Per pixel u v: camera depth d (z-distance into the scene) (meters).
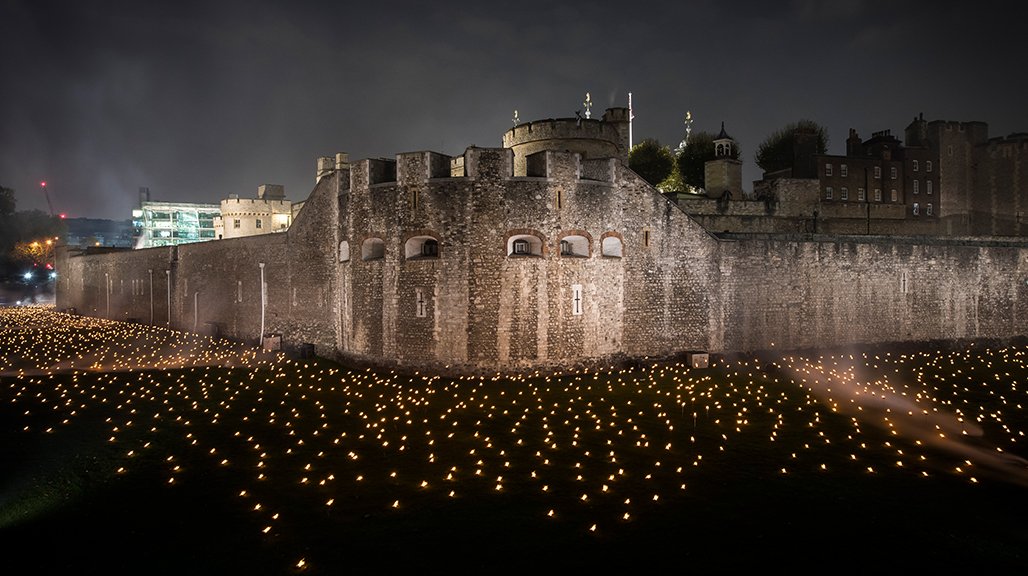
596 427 19.80
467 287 27.28
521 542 12.08
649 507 13.73
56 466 16.27
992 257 38.38
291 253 36.72
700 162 69.62
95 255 62.19
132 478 15.43
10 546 11.95
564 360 28.06
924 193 68.44
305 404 22.88
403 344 28.39
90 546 11.93
